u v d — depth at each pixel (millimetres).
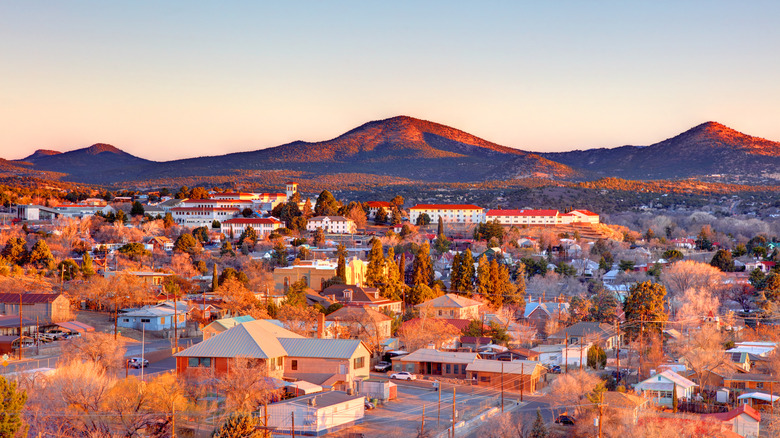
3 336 136125
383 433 97875
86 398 87188
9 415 73562
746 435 102062
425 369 139500
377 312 165500
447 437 96250
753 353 154125
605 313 189250
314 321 151625
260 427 83125
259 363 111125
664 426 96562
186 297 195250
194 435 89062
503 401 117562
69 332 145750
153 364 124688
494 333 169875
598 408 103812
